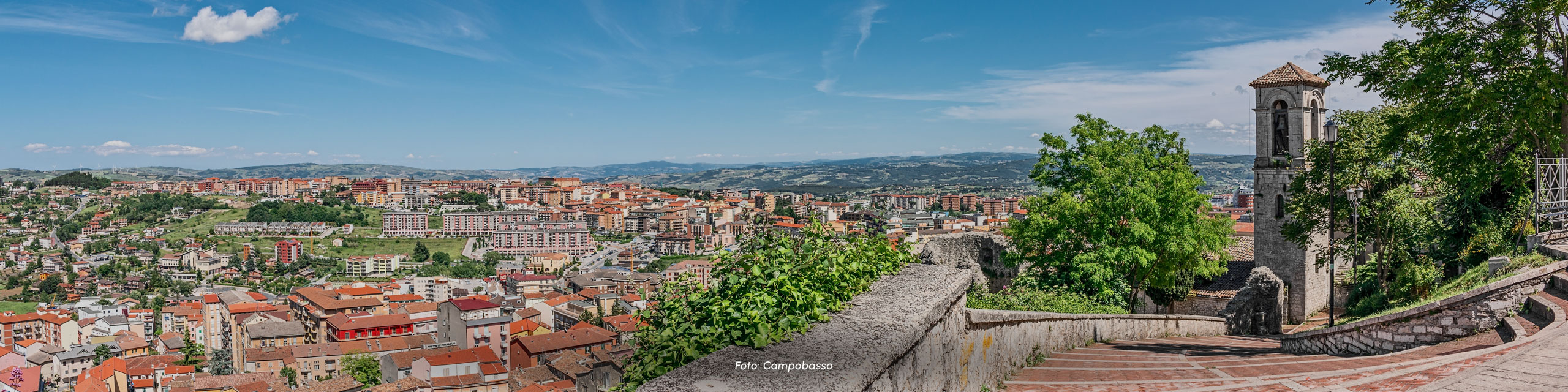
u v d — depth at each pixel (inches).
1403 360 361.4
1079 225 957.2
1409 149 913.5
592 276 7765.8
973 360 317.4
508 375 2997.0
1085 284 925.2
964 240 1093.8
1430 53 797.2
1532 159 820.6
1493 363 277.0
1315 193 1008.9
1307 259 1284.4
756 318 193.6
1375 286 1099.3
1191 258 1024.2
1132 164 956.6
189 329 5915.4
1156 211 924.0
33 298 7859.3
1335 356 472.4
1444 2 803.4
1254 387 304.8
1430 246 1004.6
